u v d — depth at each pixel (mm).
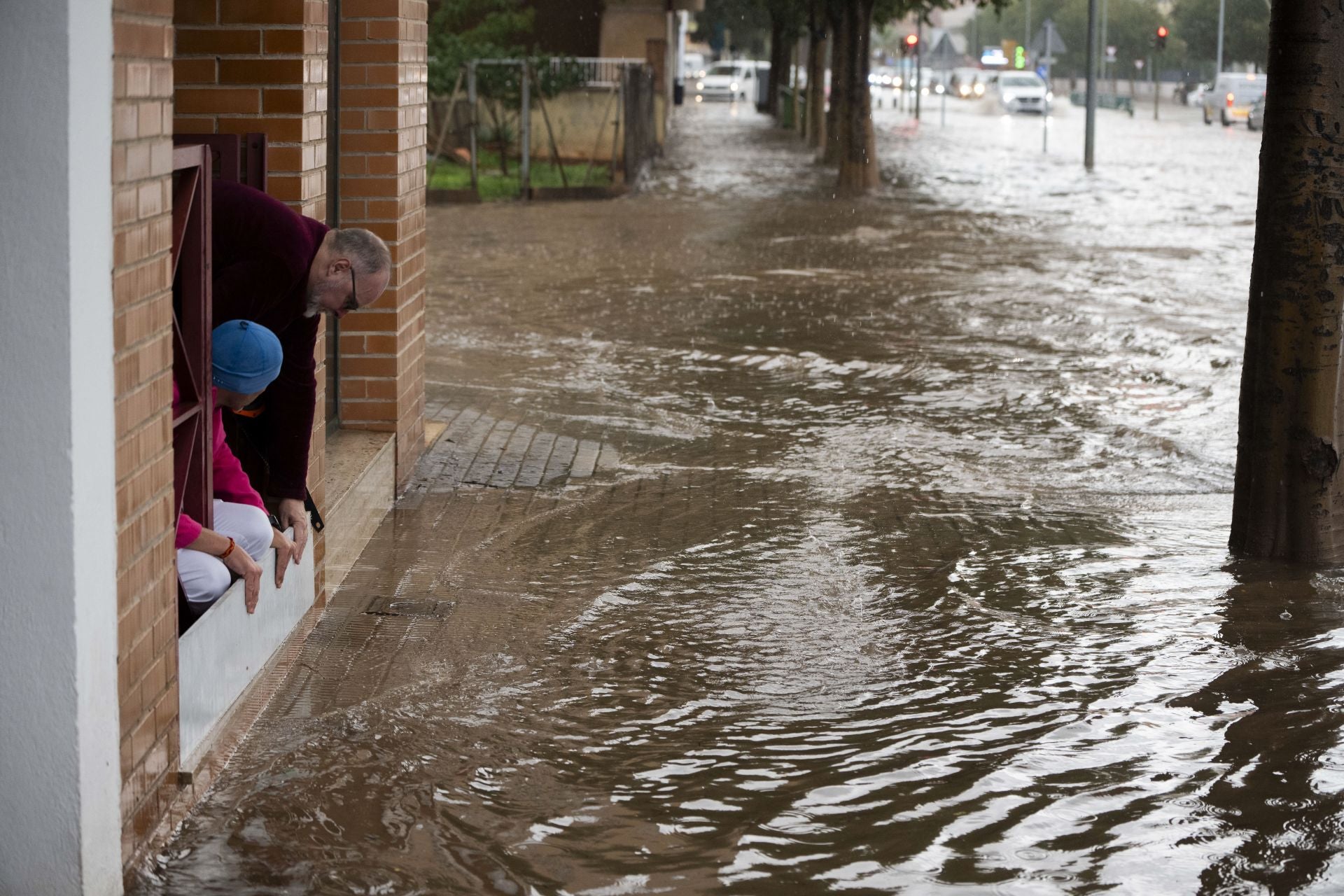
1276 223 6637
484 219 21828
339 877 3906
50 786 3518
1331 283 6586
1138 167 32562
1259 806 4359
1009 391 10508
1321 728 4926
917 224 21328
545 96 28781
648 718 4992
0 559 3438
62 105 3312
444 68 28328
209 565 4656
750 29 76375
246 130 5816
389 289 7512
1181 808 4348
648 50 36094
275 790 4391
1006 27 120062
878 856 4062
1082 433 9320
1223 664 5512
